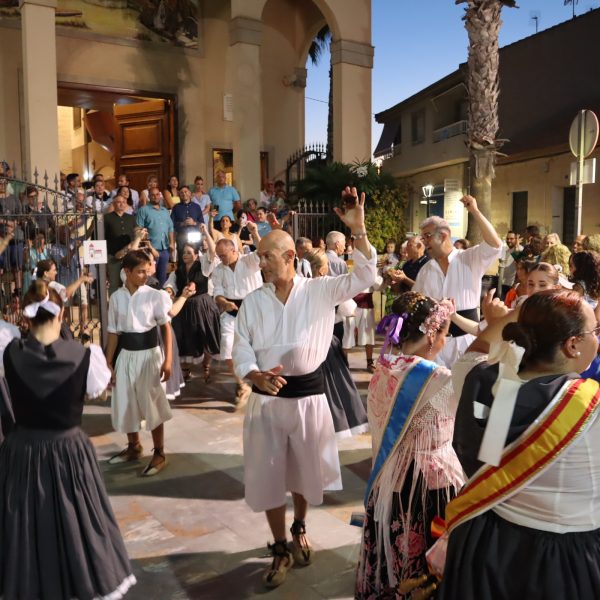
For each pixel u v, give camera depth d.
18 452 2.72
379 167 13.55
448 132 20.16
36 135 11.68
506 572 1.74
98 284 8.12
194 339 7.14
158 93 16.08
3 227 7.76
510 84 19.47
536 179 16.95
